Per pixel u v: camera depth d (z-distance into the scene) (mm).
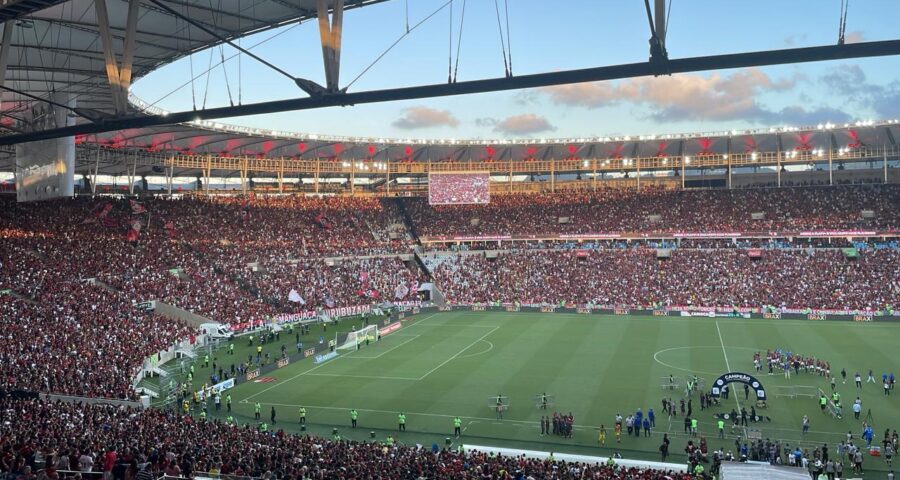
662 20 20641
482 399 51719
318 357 66312
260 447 30562
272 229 108938
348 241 114375
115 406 42281
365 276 103000
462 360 65438
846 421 44469
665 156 127250
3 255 72625
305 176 145375
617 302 95938
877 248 98750
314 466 27875
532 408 49062
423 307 100188
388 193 132000
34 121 61594
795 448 39938
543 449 40906
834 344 68375
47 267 73500
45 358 51969
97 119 29625
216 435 34344
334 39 24844
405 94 23922
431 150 132750
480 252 115125
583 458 37844
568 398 51312
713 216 113438
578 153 130250
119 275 77438
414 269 112000
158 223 97062
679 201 118938
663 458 38625
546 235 116562
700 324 83250
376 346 73625
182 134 100625
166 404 50719
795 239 105625
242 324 78375
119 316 67250
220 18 48438
